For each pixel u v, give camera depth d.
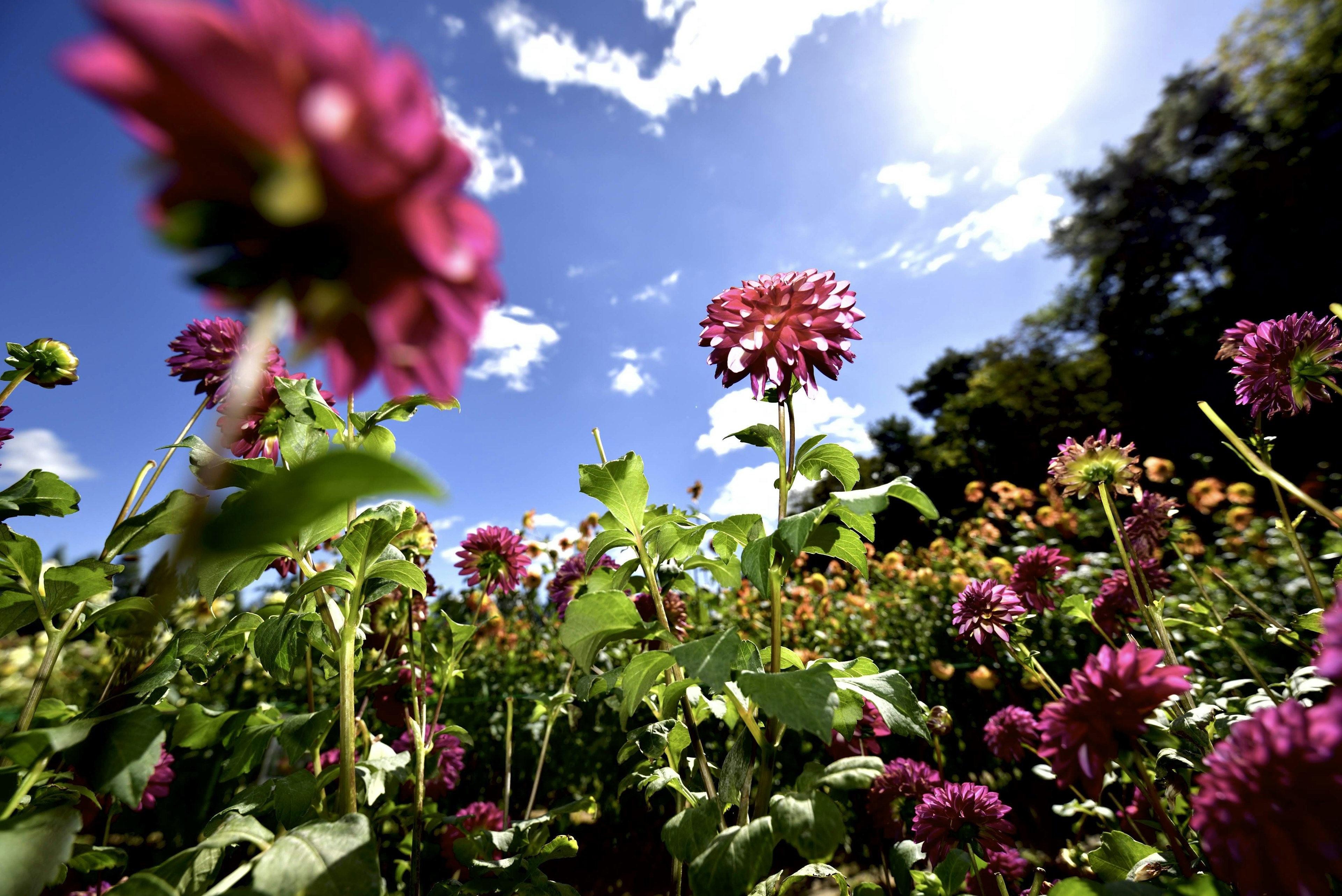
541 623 4.47
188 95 0.27
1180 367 13.00
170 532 0.97
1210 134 15.81
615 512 1.22
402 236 0.33
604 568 1.51
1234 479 7.39
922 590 5.41
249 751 0.93
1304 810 0.62
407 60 0.33
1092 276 17.81
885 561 6.01
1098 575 4.14
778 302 1.19
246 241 0.32
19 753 0.70
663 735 1.36
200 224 0.30
